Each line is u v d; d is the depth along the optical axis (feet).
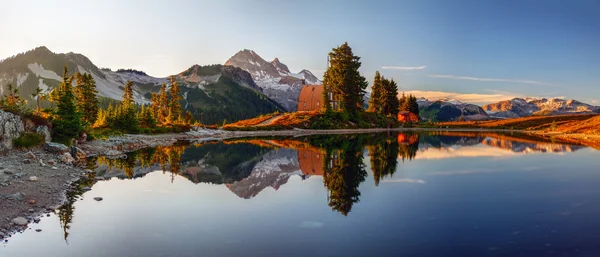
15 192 58.13
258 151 147.02
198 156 129.59
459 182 69.92
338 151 140.15
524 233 39.40
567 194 58.18
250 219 46.47
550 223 42.70
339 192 62.13
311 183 72.23
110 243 38.47
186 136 256.52
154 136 231.30
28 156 94.43
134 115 228.22
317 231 41.27
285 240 38.47
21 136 108.17
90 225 44.83
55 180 72.33
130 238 39.91
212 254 34.83
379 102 481.46
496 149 144.25
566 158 110.63
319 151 142.10
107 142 161.58
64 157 102.17
